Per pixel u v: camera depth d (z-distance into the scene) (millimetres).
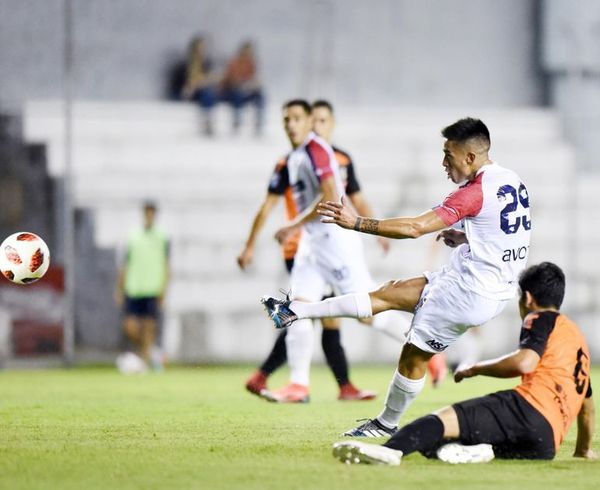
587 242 60406
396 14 71938
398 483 17625
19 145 60844
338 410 31031
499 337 56375
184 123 66625
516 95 72875
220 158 65000
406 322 34656
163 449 22031
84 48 66688
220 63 68750
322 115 34969
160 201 59469
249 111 68250
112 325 57750
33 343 51906
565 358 19750
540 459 19797
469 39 72875
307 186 32438
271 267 58031
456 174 21844
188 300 56625
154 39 67875
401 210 61219
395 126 69312
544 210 61812
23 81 65312
